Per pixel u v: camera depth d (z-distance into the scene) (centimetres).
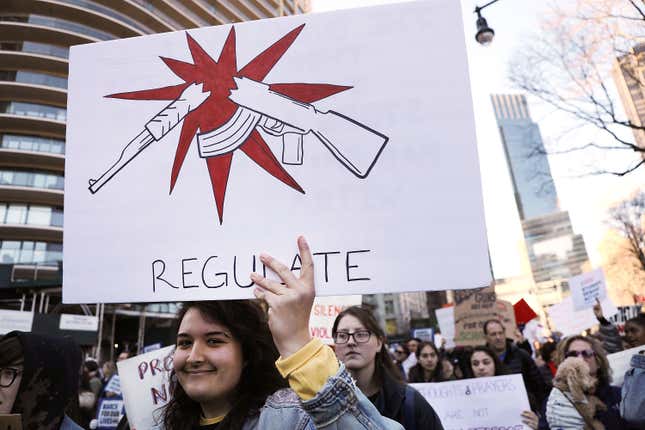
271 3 5931
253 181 142
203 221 142
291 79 145
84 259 147
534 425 341
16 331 156
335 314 488
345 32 145
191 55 154
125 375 317
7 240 3581
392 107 138
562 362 306
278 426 126
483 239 127
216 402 142
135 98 155
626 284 1608
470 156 132
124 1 4325
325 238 134
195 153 147
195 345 138
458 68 136
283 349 112
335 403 104
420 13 141
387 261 130
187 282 139
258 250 136
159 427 155
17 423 123
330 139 140
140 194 148
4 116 3741
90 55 161
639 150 816
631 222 1530
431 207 131
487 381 360
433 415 230
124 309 3391
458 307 650
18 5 4031
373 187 135
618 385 359
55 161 3822
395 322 5544
